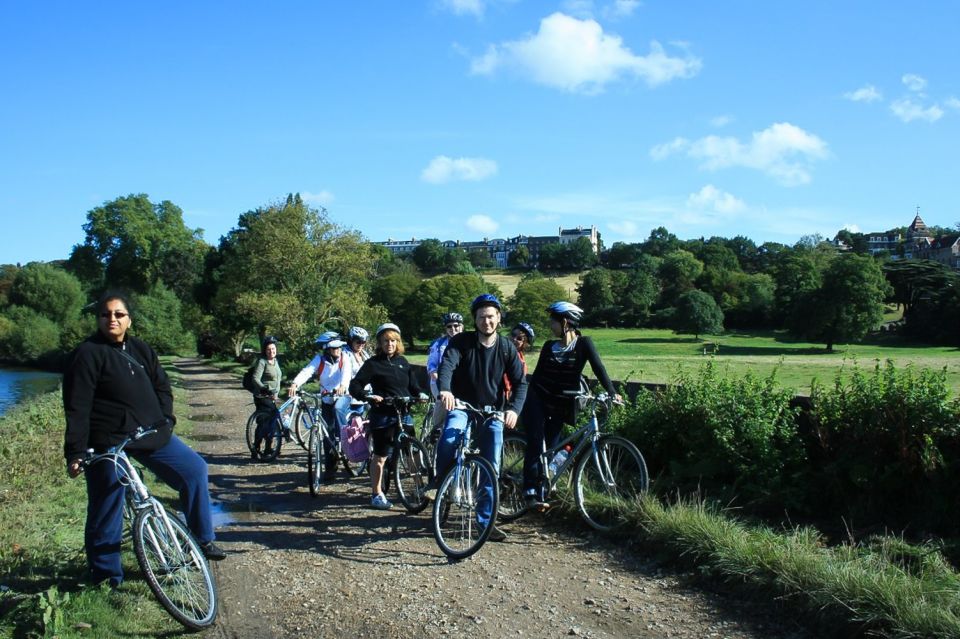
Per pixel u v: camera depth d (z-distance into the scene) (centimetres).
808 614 405
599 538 575
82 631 405
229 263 4444
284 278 3797
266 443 1072
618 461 615
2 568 522
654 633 404
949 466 551
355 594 476
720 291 11531
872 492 589
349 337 907
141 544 418
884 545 507
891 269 8544
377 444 713
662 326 10569
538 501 607
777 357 4853
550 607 444
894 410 586
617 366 2964
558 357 631
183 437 1337
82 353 455
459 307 8406
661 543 527
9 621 414
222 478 916
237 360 5297
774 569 443
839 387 654
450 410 555
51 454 1036
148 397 478
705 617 422
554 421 639
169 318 6962
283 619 440
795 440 658
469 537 560
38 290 7300
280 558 559
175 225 8188
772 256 16162
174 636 415
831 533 571
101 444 460
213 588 447
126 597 456
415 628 419
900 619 368
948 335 6769
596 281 11388
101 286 7988
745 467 655
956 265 14962
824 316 6812
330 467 865
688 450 722
